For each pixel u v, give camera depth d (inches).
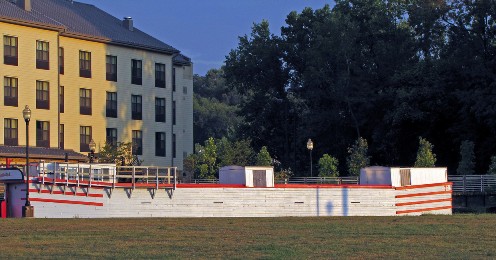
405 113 3624.5
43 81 3164.4
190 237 1358.3
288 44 4347.9
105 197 2050.9
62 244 1256.8
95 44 3417.8
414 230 1497.3
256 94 4451.3
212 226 1560.0
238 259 1102.4
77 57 3356.3
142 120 3590.1
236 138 4446.4
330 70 4037.9
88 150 3383.4
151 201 2095.2
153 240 1314.0
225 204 2155.5
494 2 3582.7
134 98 3565.5
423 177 2409.0
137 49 3575.3
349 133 4084.6
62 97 3299.7
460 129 3644.2
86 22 3501.5
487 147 3555.6
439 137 3796.8
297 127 4382.4
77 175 2026.3
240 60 4419.3
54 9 3474.4
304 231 1470.2
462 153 3324.3
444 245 1270.9
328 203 2258.9
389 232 1459.2
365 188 2297.0
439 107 3681.1
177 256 1128.2
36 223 1601.9
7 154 2901.1
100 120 3432.6
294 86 4419.3
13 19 3048.7
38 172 2038.6
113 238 1339.8
